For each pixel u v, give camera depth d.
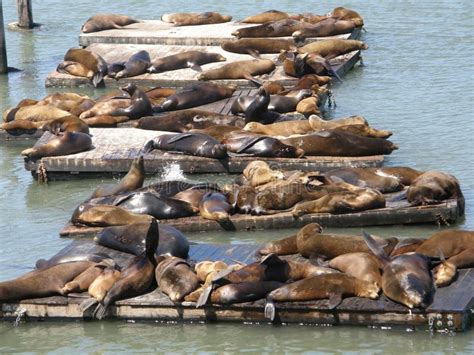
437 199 54.41
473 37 100.00
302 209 53.94
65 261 47.47
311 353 41.56
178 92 74.94
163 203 54.19
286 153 62.34
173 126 69.19
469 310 43.06
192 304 43.91
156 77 85.38
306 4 118.94
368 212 53.94
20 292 44.72
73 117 67.75
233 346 42.38
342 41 90.62
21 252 52.72
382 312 42.66
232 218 54.03
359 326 43.16
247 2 121.44
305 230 47.88
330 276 43.44
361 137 63.00
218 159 62.75
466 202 57.47
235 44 91.00
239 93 78.06
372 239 45.03
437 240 46.44
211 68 86.62
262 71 84.38
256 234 53.84
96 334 43.91
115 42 98.00
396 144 68.44
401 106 77.88
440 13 110.56
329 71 83.12
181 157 63.31
